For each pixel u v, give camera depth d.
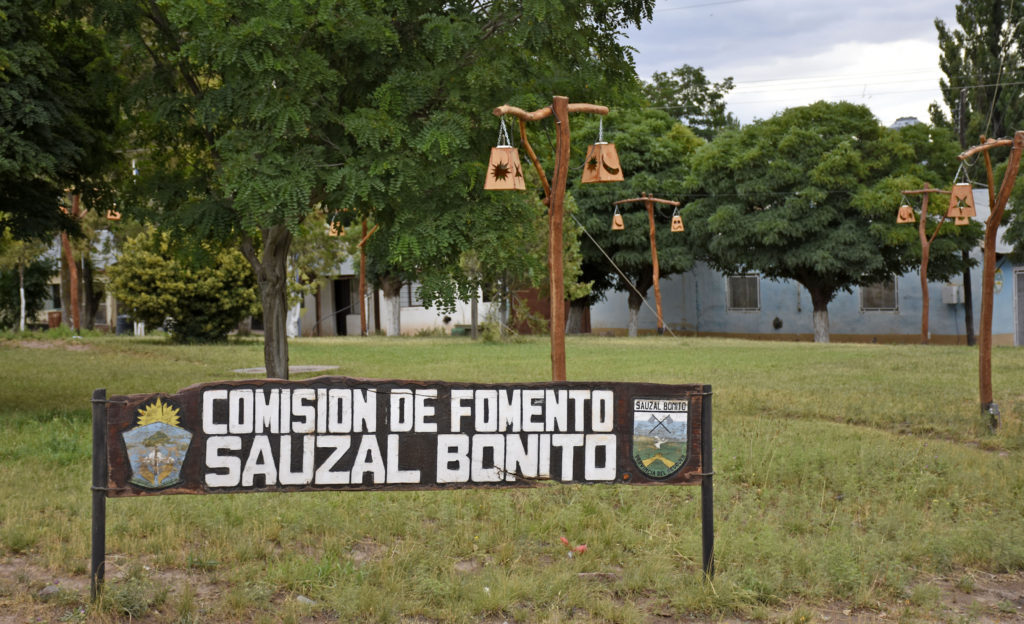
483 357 24.45
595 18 12.52
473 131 11.98
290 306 36.88
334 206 12.02
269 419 5.36
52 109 11.91
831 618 5.31
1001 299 35.62
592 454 5.58
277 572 5.67
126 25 12.71
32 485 8.05
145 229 30.02
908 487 8.38
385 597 5.25
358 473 5.45
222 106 11.64
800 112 34.38
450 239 11.45
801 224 32.91
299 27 11.23
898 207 31.67
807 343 31.64
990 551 6.49
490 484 5.54
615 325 47.06
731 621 5.22
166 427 5.26
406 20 12.02
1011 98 44.28
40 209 13.55
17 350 25.84
